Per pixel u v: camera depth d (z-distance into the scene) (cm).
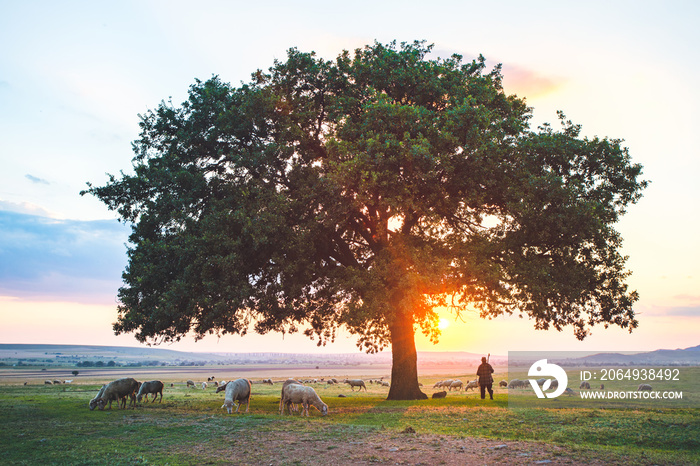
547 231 2369
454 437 1289
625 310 2589
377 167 2186
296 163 2472
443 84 2548
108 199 2622
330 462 1043
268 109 2434
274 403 2470
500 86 2800
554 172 2439
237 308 2242
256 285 2480
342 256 2742
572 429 1371
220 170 2711
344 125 2369
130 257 2534
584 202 2312
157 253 2366
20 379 10206
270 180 2459
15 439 1324
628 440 1245
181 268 2328
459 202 2403
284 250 2347
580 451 1098
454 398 2517
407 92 2580
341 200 2288
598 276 2603
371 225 2680
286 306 2391
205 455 1118
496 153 2269
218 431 1409
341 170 2144
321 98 2714
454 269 2212
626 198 2580
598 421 1475
